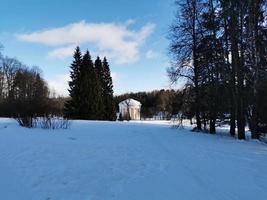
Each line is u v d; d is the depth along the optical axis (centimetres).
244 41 2022
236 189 727
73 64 6119
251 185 765
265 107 2017
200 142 1702
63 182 756
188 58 2700
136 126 3116
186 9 2708
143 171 904
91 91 5822
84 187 722
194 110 2756
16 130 1919
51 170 867
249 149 1437
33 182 746
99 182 769
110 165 970
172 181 794
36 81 7581
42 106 2511
